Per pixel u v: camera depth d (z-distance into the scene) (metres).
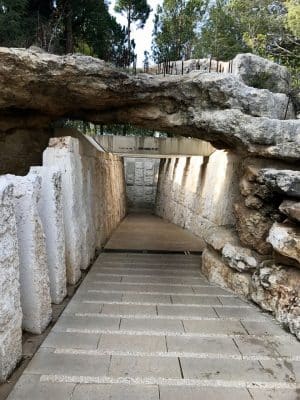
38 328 4.20
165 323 4.65
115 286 6.20
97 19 11.05
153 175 23.72
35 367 3.52
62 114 7.48
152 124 7.29
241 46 11.18
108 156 12.05
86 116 7.48
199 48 11.55
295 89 7.96
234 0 11.54
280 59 10.80
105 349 3.92
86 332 4.32
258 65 7.77
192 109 6.45
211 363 3.68
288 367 3.64
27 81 5.92
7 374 3.29
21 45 7.79
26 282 4.15
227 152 9.21
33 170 4.95
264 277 5.14
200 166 12.32
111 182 12.96
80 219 6.73
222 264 6.44
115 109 7.15
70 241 6.01
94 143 10.07
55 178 5.00
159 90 6.41
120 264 7.97
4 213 3.25
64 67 5.84
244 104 6.03
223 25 11.37
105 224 10.98
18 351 3.53
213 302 5.48
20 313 3.57
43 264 4.32
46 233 5.04
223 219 8.92
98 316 4.82
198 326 4.57
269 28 10.87
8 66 5.68
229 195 8.59
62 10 9.72
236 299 5.63
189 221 13.54
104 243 10.55
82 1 10.33
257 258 5.67
